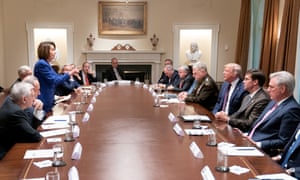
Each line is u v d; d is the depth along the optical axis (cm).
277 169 174
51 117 301
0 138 229
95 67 826
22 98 234
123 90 506
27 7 802
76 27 817
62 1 808
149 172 167
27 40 810
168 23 823
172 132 246
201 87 421
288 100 257
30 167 174
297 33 479
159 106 359
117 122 279
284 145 242
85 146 211
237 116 321
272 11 600
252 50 725
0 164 180
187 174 165
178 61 832
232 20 817
